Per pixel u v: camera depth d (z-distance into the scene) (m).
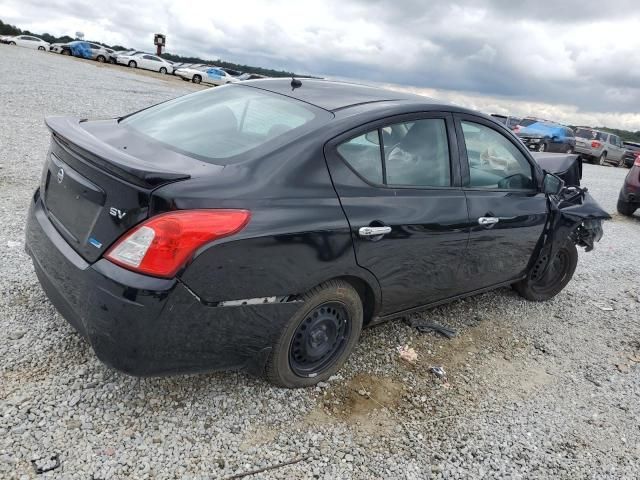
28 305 3.38
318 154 2.78
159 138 2.99
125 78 26.14
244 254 2.44
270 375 2.89
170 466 2.40
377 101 3.30
